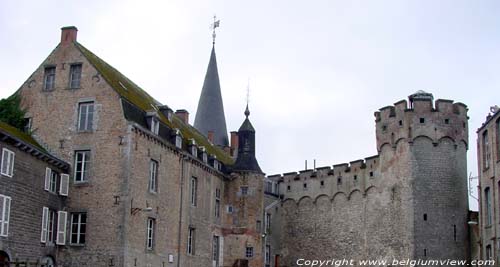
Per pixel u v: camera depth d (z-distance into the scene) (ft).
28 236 91.66
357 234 152.97
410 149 140.56
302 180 168.45
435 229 136.46
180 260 119.03
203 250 131.03
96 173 102.83
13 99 110.01
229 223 143.13
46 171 97.60
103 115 104.83
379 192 148.66
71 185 103.35
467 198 141.28
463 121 143.13
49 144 106.22
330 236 159.22
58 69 109.29
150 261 107.04
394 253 140.87
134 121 104.63
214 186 139.13
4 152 86.33
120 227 99.30
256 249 141.38
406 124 142.31
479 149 116.16
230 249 141.49
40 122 107.76
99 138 104.12
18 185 89.56
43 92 109.19
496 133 103.55
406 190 139.74
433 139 140.36
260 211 145.07
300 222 166.30
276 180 172.55
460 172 140.46
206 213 133.69
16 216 88.79
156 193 110.63
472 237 136.46
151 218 108.68
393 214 143.02
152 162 110.73
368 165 153.99
